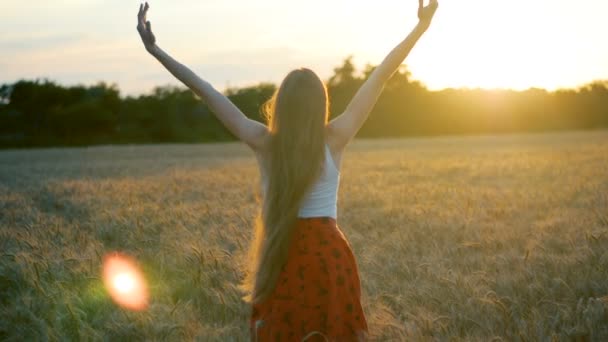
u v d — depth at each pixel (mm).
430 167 22984
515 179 17219
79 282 5566
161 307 5035
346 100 73625
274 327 2891
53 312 4891
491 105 86938
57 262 5969
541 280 5418
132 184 16625
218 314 5117
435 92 87062
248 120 2988
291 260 2893
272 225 2867
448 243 7500
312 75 2912
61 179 20406
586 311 4430
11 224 9359
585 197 11844
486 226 8539
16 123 70188
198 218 9391
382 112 84875
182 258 6250
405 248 7137
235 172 22078
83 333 4598
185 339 4500
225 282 5531
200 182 17578
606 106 88688
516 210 10312
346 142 2982
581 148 34688
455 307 4840
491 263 6289
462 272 6125
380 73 2998
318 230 2908
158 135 72312
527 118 87312
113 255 6688
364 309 4926
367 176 19000
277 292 2898
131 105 73188
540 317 4480
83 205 12250
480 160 26484
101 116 70375
